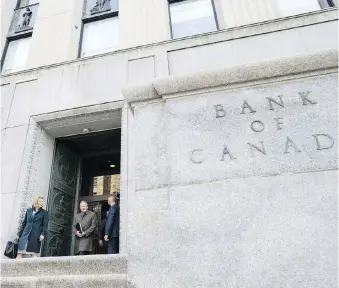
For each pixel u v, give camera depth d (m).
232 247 2.47
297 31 8.43
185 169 2.86
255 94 3.12
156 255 2.58
